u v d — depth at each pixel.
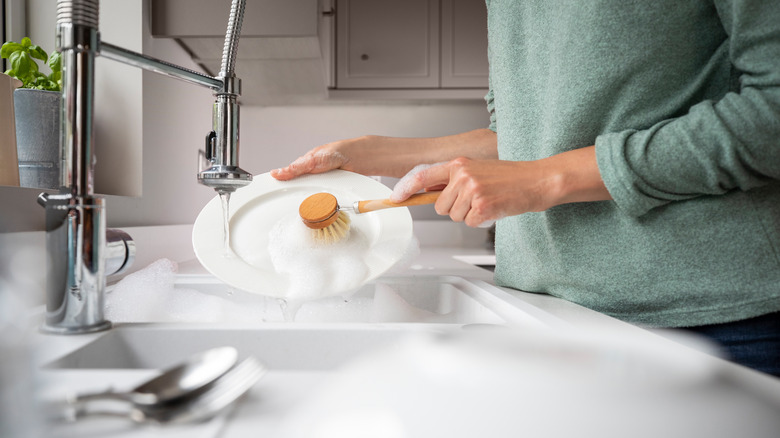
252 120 2.12
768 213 0.55
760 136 0.49
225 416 0.24
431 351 0.23
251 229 0.70
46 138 0.78
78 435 0.22
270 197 0.75
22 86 0.81
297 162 0.76
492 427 0.18
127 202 0.95
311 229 0.65
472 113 2.18
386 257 0.65
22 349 0.28
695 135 0.51
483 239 2.18
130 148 1.01
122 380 0.29
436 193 0.61
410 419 0.19
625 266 0.60
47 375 0.27
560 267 0.65
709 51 0.59
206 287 0.79
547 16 0.68
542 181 0.56
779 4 0.50
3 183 0.67
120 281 0.69
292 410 0.25
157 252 1.00
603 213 0.62
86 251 0.44
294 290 0.60
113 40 1.01
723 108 0.51
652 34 0.57
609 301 0.62
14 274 0.49
